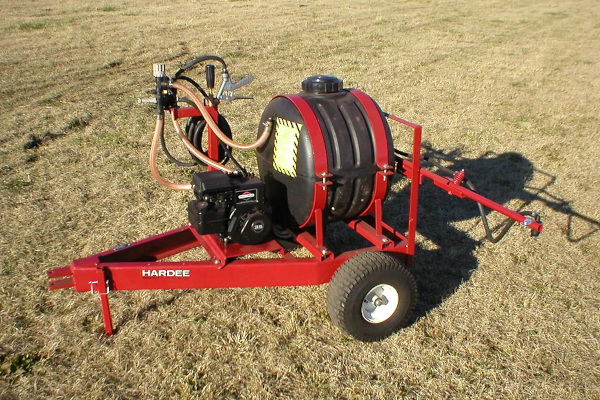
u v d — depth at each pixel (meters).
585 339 3.62
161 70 3.55
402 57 11.56
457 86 9.45
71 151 6.26
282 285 3.46
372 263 3.28
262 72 9.98
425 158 4.14
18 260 4.19
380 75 10.05
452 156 6.55
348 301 3.25
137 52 11.03
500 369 3.35
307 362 3.33
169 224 4.79
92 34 12.48
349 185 3.37
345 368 3.30
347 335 3.43
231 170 3.53
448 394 3.15
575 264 4.46
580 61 11.62
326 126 3.31
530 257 4.54
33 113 7.39
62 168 5.81
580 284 4.20
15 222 4.71
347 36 13.46
